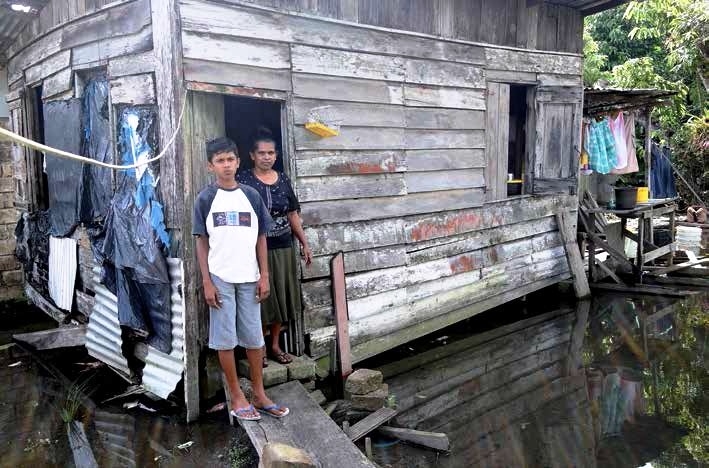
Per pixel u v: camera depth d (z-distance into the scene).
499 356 5.86
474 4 6.27
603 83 10.19
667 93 8.30
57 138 5.43
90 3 4.67
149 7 4.04
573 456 3.91
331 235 5.07
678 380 5.25
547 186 7.47
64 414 4.25
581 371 5.47
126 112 4.36
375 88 5.29
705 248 11.02
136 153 4.29
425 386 5.09
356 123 5.14
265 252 3.70
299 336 4.77
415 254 5.88
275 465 2.88
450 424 4.37
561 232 7.88
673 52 13.81
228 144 3.47
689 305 7.64
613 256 8.52
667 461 3.85
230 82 4.22
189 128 4.08
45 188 6.51
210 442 3.85
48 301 6.36
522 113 7.96
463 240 6.45
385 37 5.34
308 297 4.90
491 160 6.77
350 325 5.25
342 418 4.27
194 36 4.01
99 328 4.96
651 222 9.47
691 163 14.33
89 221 4.97
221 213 3.49
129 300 4.39
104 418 4.26
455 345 6.18
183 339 4.10
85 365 5.38
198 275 4.14
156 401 4.49
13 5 5.45
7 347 5.54
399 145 5.56
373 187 5.36
